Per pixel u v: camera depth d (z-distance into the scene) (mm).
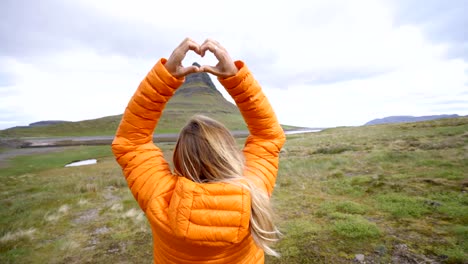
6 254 4574
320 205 5781
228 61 1110
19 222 6344
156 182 1092
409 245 3682
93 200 8539
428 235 3922
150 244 4664
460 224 4211
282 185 8141
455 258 3275
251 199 1008
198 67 1082
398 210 4980
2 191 12250
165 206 1039
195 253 992
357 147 16719
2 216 7191
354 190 6715
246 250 1093
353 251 3648
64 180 14125
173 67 1067
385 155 11227
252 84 1190
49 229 5793
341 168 9992
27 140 63688
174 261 1028
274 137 1327
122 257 4273
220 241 936
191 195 935
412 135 20594
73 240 5074
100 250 4574
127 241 4852
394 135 22328
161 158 1218
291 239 4148
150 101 1099
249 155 1316
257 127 1313
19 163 27266
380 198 5797
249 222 1011
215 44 1104
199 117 1160
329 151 16875
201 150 1039
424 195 5719
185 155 1067
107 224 5914
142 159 1146
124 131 1164
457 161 8703
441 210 4809
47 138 72750
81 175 16219
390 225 4391
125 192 9586
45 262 4262
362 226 4258
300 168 10891
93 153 32438
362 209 5246
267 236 1026
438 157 9758
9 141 57594
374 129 33781
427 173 7551
